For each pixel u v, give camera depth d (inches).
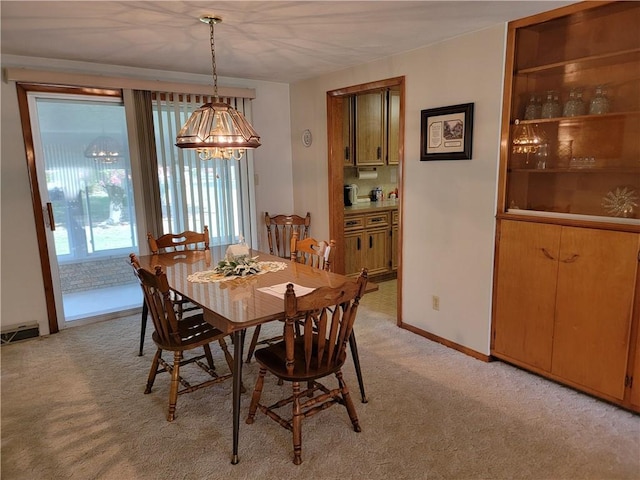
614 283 89.7
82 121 146.6
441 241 125.9
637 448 81.3
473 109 111.8
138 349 130.2
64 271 151.6
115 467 78.9
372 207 193.0
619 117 92.7
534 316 105.3
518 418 91.4
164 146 153.5
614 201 94.4
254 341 120.0
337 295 77.1
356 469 77.0
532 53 103.7
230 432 88.7
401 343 131.0
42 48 119.5
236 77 166.9
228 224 172.7
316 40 114.9
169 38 110.8
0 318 134.2
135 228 161.5
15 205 132.6
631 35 90.0
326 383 107.7
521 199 111.4
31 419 94.1
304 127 176.9
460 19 99.5
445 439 84.9
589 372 96.3
